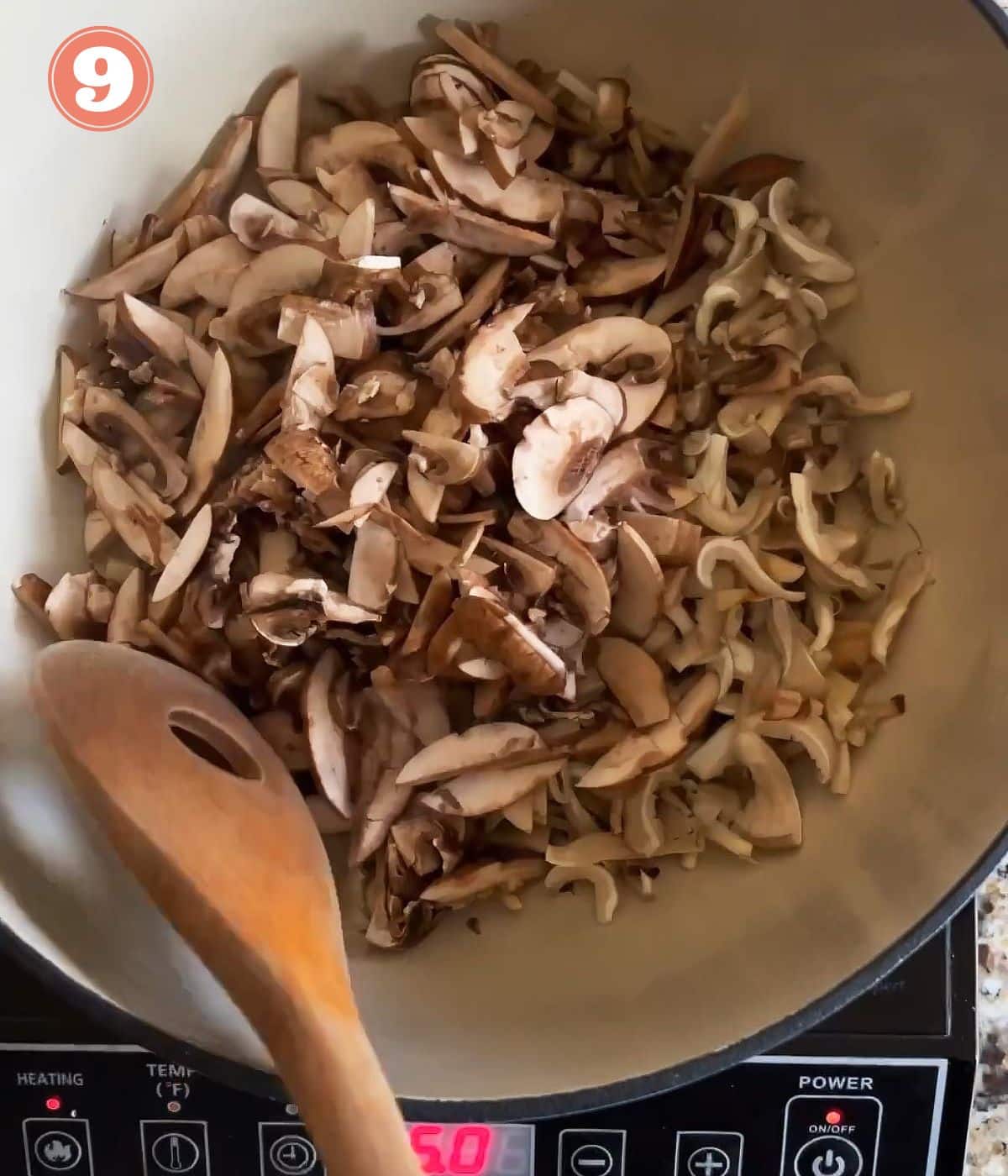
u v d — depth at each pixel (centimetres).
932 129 39
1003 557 39
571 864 42
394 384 42
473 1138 41
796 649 42
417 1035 38
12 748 39
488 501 43
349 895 42
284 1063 34
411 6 42
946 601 41
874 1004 41
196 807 37
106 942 37
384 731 42
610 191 45
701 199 43
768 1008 36
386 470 42
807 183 43
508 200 43
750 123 43
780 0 40
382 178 44
